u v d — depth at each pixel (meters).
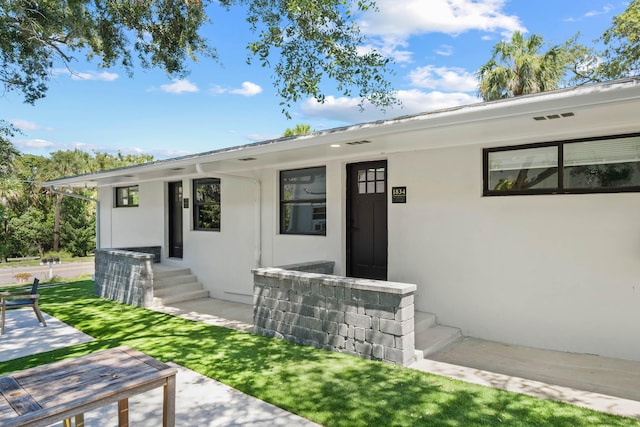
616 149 4.64
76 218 37.62
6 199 32.78
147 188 11.46
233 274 8.95
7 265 31.11
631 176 4.56
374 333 4.77
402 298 4.54
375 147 5.69
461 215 5.71
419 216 6.11
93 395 2.38
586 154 4.82
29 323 7.04
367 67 7.56
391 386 4.00
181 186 10.71
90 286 11.46
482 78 18.48
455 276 5.77
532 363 4.61
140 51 9.40
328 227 7.22
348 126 4.75
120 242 12.65
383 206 6.73
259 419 3.44
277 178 8.13
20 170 27.30
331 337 5.18
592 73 17.47
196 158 7.07
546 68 17.17
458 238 5.74
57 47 9.36
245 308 8.12
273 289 5.86
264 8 6.95
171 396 2.79
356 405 3.61
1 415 2.73
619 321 4.62
